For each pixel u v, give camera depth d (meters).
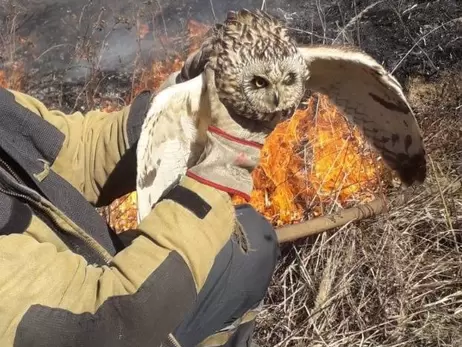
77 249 1.58
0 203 1.48
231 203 1.57
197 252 1.49
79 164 1.89
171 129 1.59
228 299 1.74
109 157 1.89
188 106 1.57
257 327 2.63
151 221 1.52
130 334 1.44
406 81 4.28
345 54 1.72
